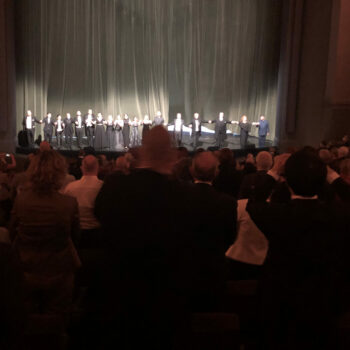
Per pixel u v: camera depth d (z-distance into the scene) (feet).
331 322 6.41
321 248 6.26
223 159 15.79
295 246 6.31
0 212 13.78
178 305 5.88
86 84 51.31
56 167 8.67
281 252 6.45
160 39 51.72
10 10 47.29
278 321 6.45
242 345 8.70
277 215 6.39
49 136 47.80
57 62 50.49
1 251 4.73
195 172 8.07
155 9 51.29
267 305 6.53
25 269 8.82
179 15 51.85
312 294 6.29
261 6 50.96
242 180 12.92
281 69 50.90
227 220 7.58
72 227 9.10
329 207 6.42
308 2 47.96
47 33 49.78
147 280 5.75
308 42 48.01
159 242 5.59
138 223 5.60
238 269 10.53
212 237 7.62
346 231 6.33
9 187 17.63
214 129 52.95
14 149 47.98
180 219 5.75
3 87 46.50
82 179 11.83
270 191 10.39
